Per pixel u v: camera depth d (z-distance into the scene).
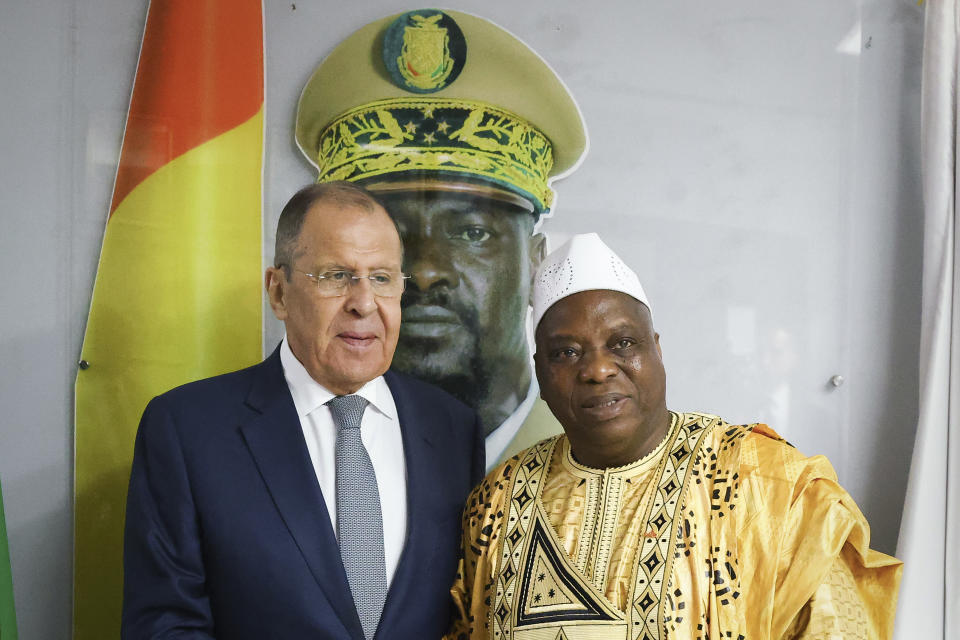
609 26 1.85
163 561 1.27
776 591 1.10
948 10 1.81
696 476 1.17
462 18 1.79
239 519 1.28
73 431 1.66
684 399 1.84
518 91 1.80
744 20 1.90
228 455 1.32
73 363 1.66
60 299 1.67
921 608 1.72
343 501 1.34
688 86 1.88
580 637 1.12
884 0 1.93
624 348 1.19
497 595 1.22
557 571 1.17
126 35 1.71
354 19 1.77
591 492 1.22
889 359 1.89
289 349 1.44
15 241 1.66
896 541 1.87
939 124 1.80
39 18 1.69
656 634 1.09
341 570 1.28
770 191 1.89
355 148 1.76
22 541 1.63
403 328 1.76
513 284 1.79
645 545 1.14
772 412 1.86
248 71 1.74
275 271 1.41
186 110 1.72
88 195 1.69
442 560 1.36
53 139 1.68
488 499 1.31
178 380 1.68
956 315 1.77
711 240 1.87
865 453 1.88
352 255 1.32
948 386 1.77
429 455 1.45
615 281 1.21
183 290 1.69
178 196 1.70
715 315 1.86
